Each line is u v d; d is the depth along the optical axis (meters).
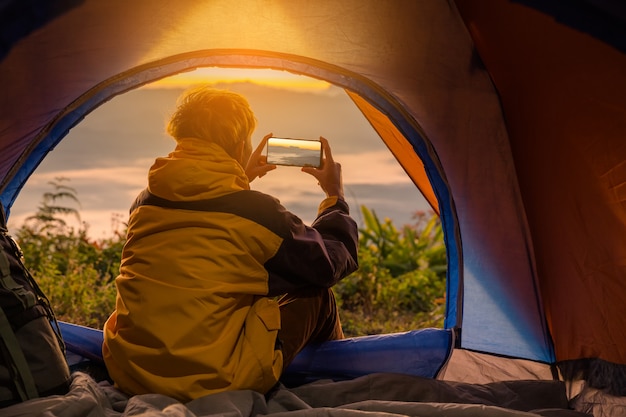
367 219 6.92
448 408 2.69
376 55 3.32
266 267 2.85
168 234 2.79
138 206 2.91
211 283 2.74
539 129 3.34
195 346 2.71
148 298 2.74
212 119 2.91
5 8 2.98
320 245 2.90
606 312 3.30
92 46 3.15
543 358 3.48
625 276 3.26
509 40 3.24
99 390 2.73
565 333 3.43
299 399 2.86
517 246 3.48
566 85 3.23
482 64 3.35
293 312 3.06
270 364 2.81
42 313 2.67
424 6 3.26
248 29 3.23
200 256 2.75
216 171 2.82
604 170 3.24
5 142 3.14
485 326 3.50
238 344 2.81
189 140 2.90
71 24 3.11
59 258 5.95
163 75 3.26
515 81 3.32
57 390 2.63
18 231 6.18
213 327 2.73
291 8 3.21
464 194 3.47
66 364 2.71
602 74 3.16
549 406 3.21
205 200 2.79
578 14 3.10
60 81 3.15
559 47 3.18
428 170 3.47
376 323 5.34
